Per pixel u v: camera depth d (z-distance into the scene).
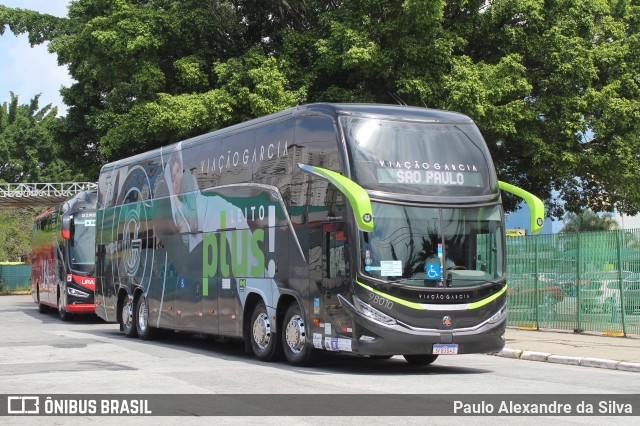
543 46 24.50
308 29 26.73
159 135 24.67
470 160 13.46
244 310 15.46
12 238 71.88
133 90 27.45
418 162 13.08
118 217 22.27
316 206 13.37
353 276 12.46
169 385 11.39
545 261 20.69
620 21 27.09
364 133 12.97
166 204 19.19
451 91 22.00
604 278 19.06
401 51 22.45
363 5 22.91
